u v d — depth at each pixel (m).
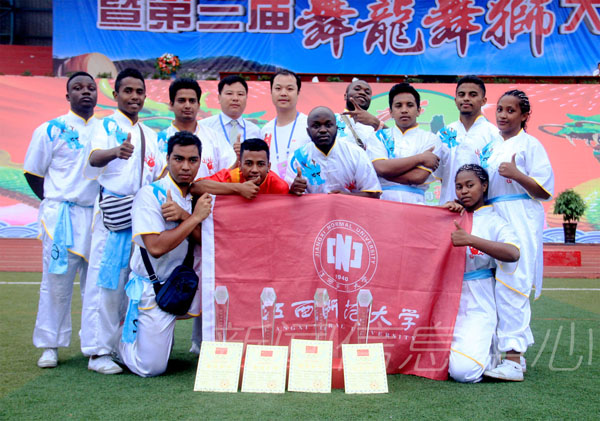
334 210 4.19
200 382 3.71
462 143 5.05
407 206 4.22
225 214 4.16
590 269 10.96
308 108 15.02
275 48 16.05
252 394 3.63
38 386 3.81
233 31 16.03
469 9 15.66
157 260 4.06
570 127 15.03
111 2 16.03
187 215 4.10
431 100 15.03
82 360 4.58
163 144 4.89
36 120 15.23
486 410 3.37
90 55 16.12
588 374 4.22
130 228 4.36
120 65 16.17
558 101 15.14
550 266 11.31
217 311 4.12
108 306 4.27
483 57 15.75
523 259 4.27
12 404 3.42
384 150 4.96
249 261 4.15
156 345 3.99
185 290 3.99
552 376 4.16
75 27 16.06
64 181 4.65
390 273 4.17
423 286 4.16
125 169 4.39
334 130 4.35
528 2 15.55
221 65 16.11
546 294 8.12
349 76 15.77
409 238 4.20
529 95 15.19
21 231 14.67
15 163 14.92
